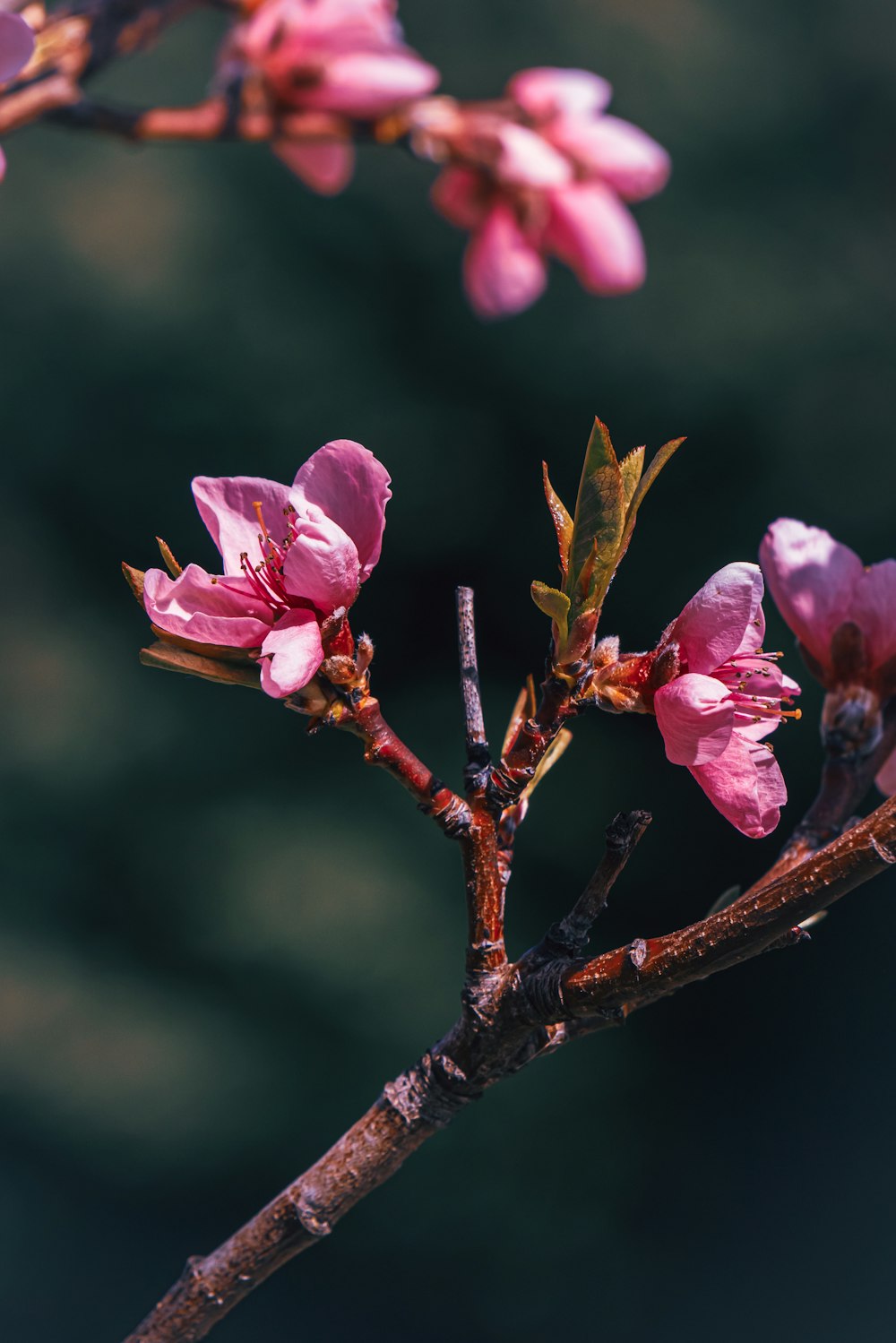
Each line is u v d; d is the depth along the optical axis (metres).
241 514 0.60
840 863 0.56
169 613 0.60
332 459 0.60
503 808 0.59
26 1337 3.69
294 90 0.70
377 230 4.37
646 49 4.30
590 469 0.59
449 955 4.09
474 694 0.60
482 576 4.52
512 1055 0.59
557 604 0.59
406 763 0.59
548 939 0.58
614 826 0.58
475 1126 4.09
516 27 4.30
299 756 4.25
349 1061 4.02
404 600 4.52
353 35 0.70
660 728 0.60
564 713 0.59
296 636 0.59
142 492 4.35
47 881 4.11
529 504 4.46
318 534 0.59
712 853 4.39
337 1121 3.99
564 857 4.30
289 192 4.34
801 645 0.63
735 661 0.61
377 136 0.71
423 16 4.31
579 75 0.76
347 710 0.59
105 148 4.25
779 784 0.60
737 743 0.60
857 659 0.63
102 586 4.38
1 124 0.66
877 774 0.63
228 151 4.31
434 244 4.39
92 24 0.66
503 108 0.75
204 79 4.20
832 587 0.63
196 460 4.37
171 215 4.29
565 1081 4.21
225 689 4.28
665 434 4.32
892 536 4.30
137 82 4.12
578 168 0.75
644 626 4.30
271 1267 0.59
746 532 4.29
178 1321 0.59
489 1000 0.58
